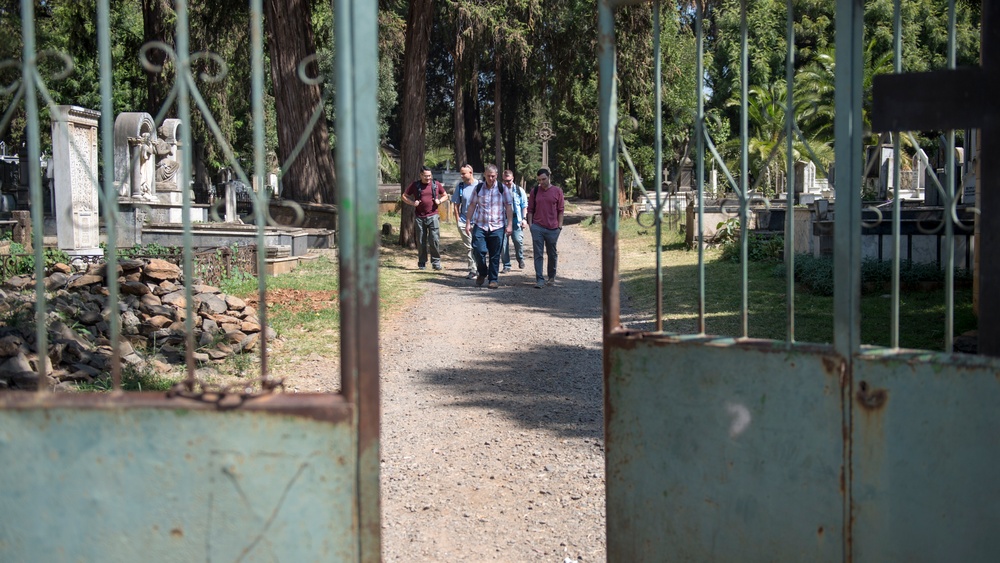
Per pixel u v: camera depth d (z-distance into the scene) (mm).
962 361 2602
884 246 11805
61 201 12062
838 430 2727
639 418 3008
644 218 3160
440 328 9852
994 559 2598
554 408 6348
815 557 2791
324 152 20016
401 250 19344
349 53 2418
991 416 2570
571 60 25391
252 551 2457
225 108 24266
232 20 22422
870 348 2764
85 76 30016
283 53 19391
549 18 23828
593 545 3920
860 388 2699
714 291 11508
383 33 26297
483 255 13344
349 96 2422
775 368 2791
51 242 14383
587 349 8609
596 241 23500
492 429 5816
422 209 15648
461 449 5383
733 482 2871
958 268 10805
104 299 7570
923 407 2648
